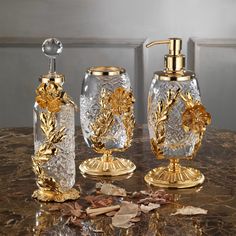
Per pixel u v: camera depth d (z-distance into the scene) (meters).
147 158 1.45
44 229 1.07
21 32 2.72
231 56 2.82
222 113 2.89
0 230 1.07
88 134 1.34
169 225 1.09
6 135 1.65
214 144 1.57
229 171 1.37
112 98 1.30
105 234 1.05
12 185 1.28
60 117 1.17
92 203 1.16
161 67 2.80
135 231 1.06
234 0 2.77
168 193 1.24
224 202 1.19
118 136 1.33
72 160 1.20
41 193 1.20
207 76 2.84
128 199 1.21
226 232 1.06
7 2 2.69
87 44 2.75
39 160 1.18
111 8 2.73
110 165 1.35
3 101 2.80
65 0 2.71
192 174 1.29
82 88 1.34
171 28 2.77
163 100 1.23
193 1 2.75
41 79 1.17
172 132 1.24
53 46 1.16
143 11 2.74
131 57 2.78
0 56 2.74
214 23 2.78
